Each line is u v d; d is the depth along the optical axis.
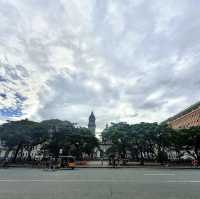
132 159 57.34
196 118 67.75
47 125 46.25
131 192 10.24
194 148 46.50
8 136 43.66
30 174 20.48
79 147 47.91
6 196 9.27
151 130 43.78
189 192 10.36
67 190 10.73
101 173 21.83
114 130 45.97
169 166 38.06
